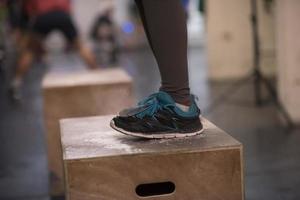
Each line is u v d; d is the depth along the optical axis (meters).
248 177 2.56
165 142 1.36
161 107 1.40
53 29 4.93
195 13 9.50
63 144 1.39
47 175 2.74
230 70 5.48
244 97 4.55
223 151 1.30
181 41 1.37
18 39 5.77
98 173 1.26
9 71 6.31
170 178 1.29
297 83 3.46
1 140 3.51
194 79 5.68
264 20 5.10
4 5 6.22
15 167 2.90
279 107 3.58
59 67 7.02
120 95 2.38
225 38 5.41
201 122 1.52
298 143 3.11
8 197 2.43
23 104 4.69
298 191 2.36
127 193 1.28
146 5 1.36
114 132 1.51
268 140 3.20
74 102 2.35
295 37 3.42
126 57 8.20
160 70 1.41
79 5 8.94
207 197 1.31
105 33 8.05
